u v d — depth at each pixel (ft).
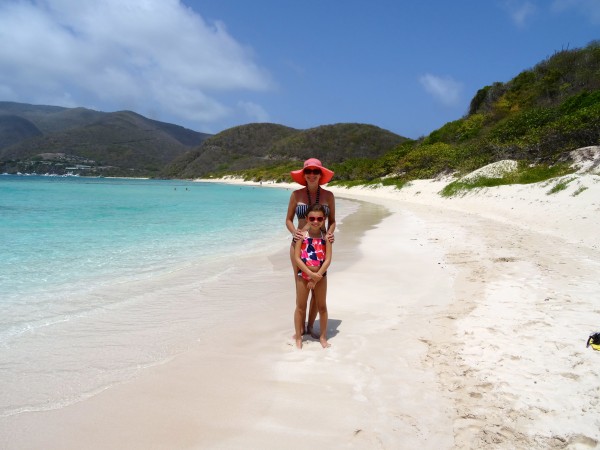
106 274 23.36
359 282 21.56
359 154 410.93
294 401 10.02
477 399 9.87
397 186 114.83
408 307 17.16
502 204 54.44
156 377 11.29
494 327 14.12
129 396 10.29
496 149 87.56
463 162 98.48
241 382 11.00
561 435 8.48
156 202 89.76
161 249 31.63
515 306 16.25
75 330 14.89
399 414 9.39
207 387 10.73
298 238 13.37
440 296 18.51
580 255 25.36
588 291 17.80
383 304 17.75
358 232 41.81
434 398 10.02
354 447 8.31
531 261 24.07
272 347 13.42
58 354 12.82
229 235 40.22
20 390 10.59
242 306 17.97
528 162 75.10
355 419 9.24
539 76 136.36
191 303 18.35
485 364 11.51
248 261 27.73
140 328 15.17
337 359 12.38
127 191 148.25
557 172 63.36
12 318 16.02
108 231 40.37
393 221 51.06
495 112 134.10
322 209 13.12
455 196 73.00
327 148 422.00
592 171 56.70
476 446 8.25
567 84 115.03
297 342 13.51
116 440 8.55
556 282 19.33
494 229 39.09
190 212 65.72
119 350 13.15
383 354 12.59
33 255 27.73
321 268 13.11
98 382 11.02
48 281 21.48
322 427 8.98
